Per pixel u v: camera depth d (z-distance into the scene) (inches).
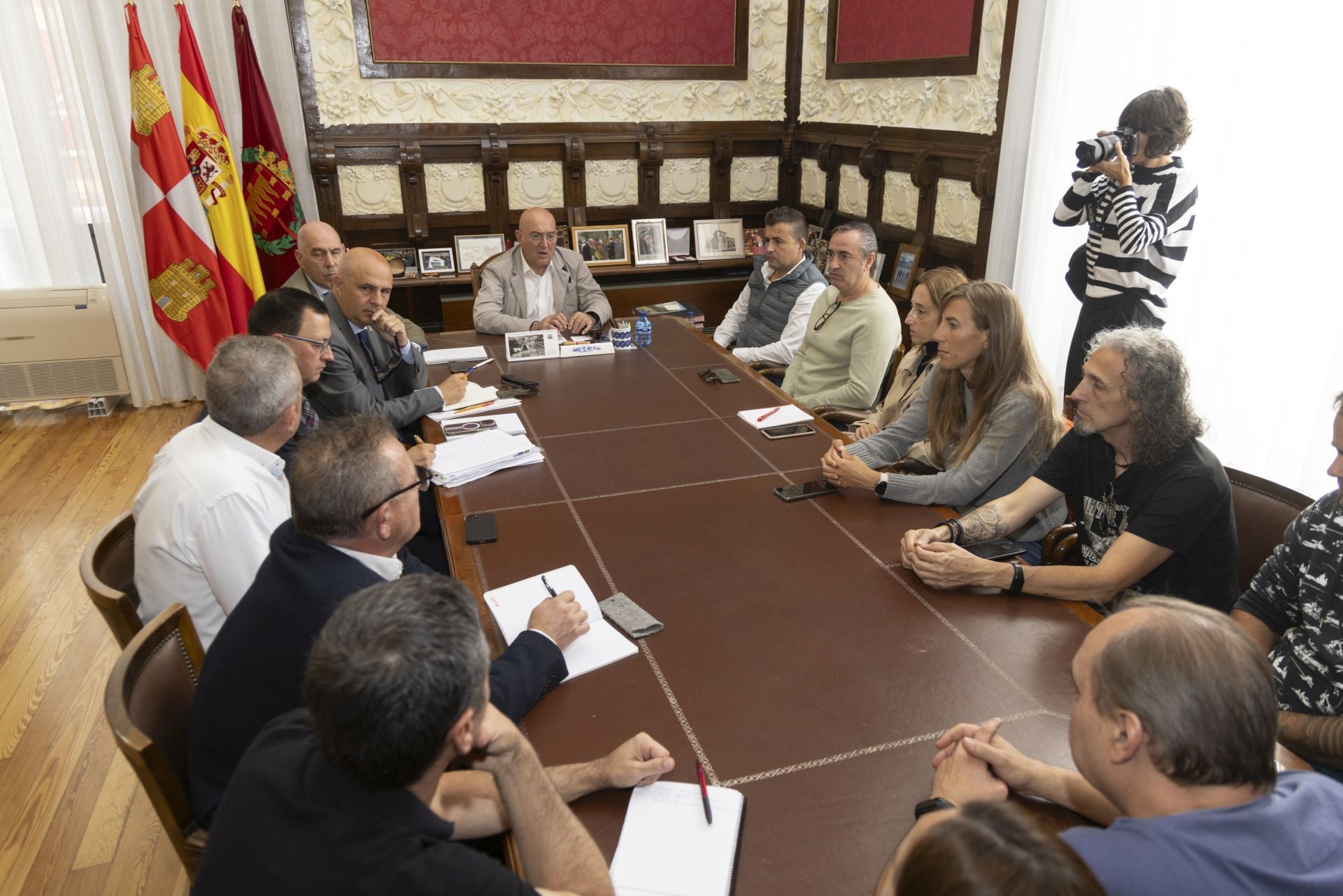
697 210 223.0
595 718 54.3
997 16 152.2
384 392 120.9
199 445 72.8
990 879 23.8
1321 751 58.0
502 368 128.3
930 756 50.9
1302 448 115.0
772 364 149.8
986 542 73.5
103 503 151.4
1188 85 123.6
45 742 95.9
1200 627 36.2
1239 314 120.7
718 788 48.2
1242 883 32.2
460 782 47.8
